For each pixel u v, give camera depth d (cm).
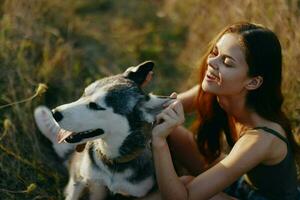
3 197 238
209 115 226
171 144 237
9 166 248
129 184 217
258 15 298
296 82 274
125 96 206
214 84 206
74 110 201
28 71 290
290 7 296
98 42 361
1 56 288
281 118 210
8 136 256
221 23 325
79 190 225
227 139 232
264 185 216
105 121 204
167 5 409
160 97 211
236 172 203
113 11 409
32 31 314
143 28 392
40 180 250
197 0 375
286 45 282
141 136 210
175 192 203
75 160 237
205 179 204
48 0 351
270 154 206
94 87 209
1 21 308
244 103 210
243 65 200
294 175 218
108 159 214
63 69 306
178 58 358
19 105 272
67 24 357
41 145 268
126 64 345
